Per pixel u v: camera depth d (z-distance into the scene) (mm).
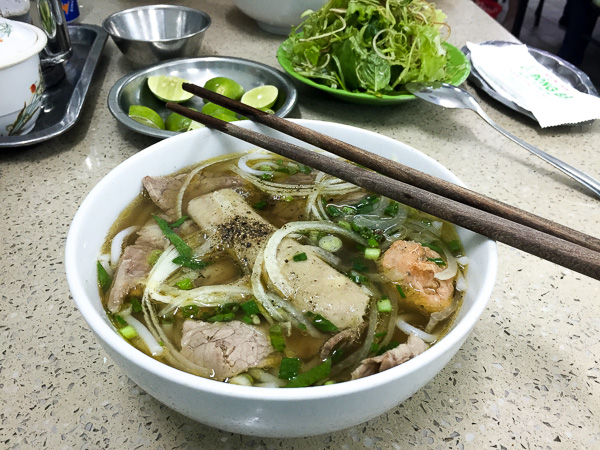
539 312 304
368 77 471
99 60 572
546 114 469
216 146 335
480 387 260
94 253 255
